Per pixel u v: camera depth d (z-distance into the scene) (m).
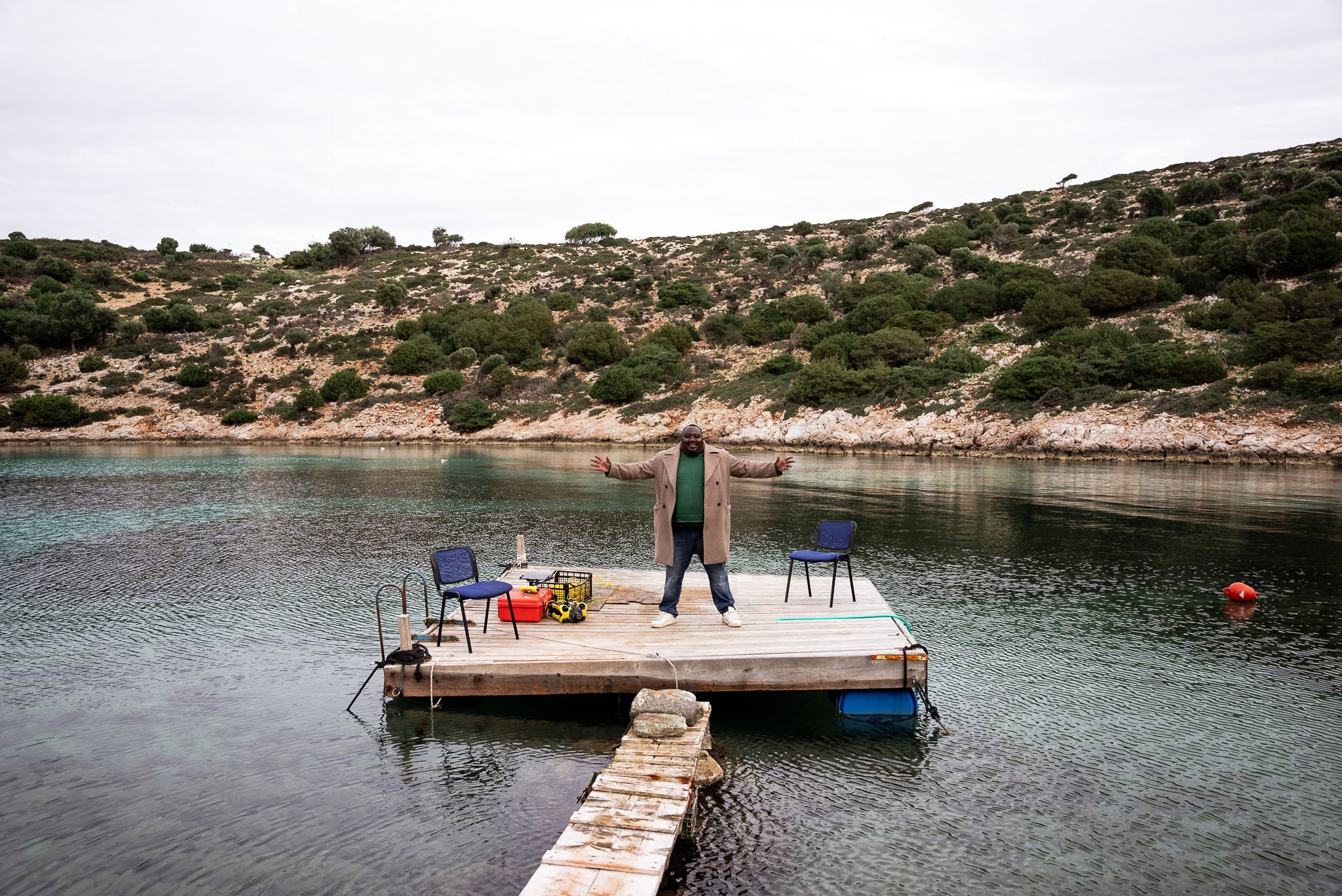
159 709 8.51
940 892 5.29
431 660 8.11
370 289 98.06
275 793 6.64
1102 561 16.22
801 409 54.72
